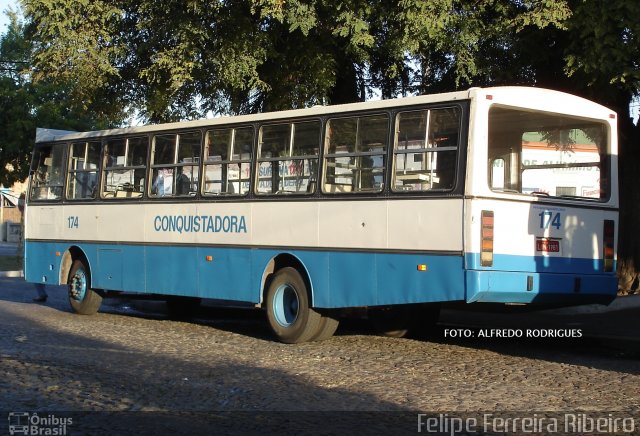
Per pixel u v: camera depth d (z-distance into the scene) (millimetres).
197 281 13484
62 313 16609
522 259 10398
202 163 13555
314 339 12383
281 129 12398
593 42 13305
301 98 17344
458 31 14633
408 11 14094
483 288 9953
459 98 10234
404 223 10633
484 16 15289
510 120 10445
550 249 10750
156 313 17922
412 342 12453
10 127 31109
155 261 14266
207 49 16312
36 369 9828
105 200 15398
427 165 10484
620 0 12898
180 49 15742
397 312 12984
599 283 11328
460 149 10141
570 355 11180
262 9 14430
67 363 10273
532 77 15844
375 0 15031
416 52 15516
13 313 16453
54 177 16781
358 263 11141
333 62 16641
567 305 11227
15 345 11789
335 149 11617
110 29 16406
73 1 15641
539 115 10797
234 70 16016
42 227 16906
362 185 11203
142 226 14547
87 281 15977
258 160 12672
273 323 12281
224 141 13258
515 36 14648
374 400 8211
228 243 12992
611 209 11547
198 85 17953
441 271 10211
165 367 10055
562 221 10914
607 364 10359
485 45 15328
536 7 13672
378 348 11719
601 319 14297
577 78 14516
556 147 11016
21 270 29109
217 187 13281
